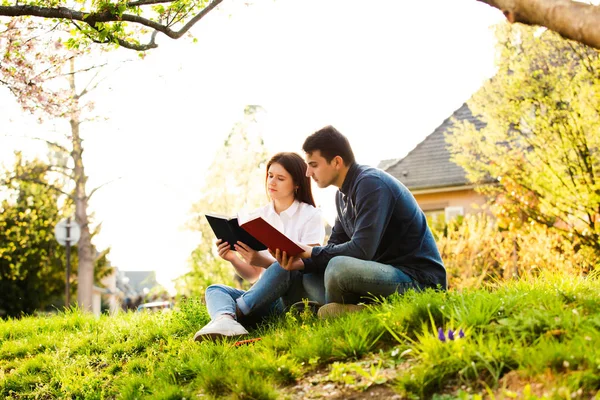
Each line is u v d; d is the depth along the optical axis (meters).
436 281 4.34
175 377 3.80
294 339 3.81
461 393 2.54
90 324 6.32
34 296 22.53
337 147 4.42
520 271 12.29
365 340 3.47
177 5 5.64
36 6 5.53
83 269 21.23
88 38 6.05
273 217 5.03
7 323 6.93
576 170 11.99
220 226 4.76
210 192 23.33
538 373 2.60
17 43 7.04
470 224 13.57
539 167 12.45
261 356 3.60
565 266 11.37
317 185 4.57
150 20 5.63
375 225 4.20
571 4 2.22
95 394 4.08
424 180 20.92
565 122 11.95
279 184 4.98
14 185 21.77
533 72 12.31
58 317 6.98
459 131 14.76
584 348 2.67
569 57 12.31
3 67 7.46
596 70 11.57
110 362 4.84
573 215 12.03
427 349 2.97
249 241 4.69
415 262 4.36
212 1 5.71
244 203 23.59
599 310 3.32
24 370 4.97
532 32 12.48
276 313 4.72
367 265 4.14
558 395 2.36
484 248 13.19
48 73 7.64
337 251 4.27
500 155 13.27
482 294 3.70
